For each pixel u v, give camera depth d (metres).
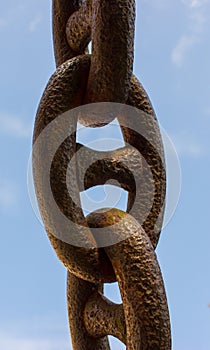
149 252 1.21
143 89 1.31
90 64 1.25
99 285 1.31
